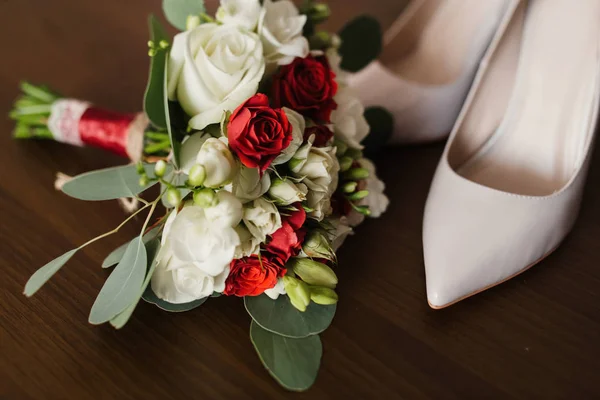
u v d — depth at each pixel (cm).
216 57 48
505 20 60
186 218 45
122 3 83
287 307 51
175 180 49
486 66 61
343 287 56
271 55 52
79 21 81
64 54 77
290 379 47
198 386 49
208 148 44
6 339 52
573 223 59
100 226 60
